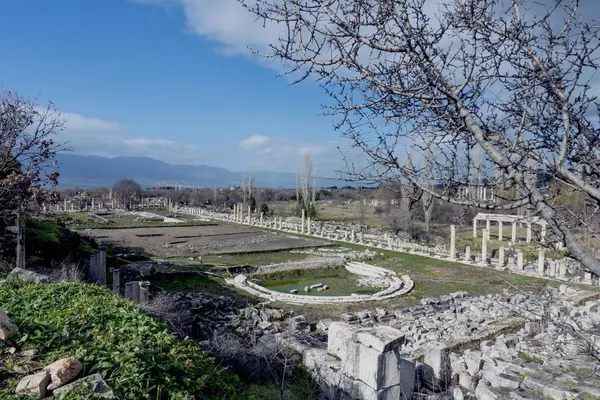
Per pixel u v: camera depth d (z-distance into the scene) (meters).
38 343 5.36
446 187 3.21
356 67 3.07
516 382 8.12
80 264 20.00
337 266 27.39
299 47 3.15
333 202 84.38
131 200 78.62
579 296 16.17
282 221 55.00
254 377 8.07
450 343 10.52
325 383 7.56
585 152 3.18
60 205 66.88
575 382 7.83
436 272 25.00
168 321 11.07
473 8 2.91
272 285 22.92
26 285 8.41
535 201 2.89
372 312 16.42
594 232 3.05
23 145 11.74
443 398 7.96
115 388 4.63
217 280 21.59
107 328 6.22
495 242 35.56
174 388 5.21
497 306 14.96
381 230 44.28
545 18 3.05
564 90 3.14
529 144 3.17
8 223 16.89
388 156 3.33
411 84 3.20
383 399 6.56
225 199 88.38
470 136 3.25
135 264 23.28
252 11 3.17
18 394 4.18
